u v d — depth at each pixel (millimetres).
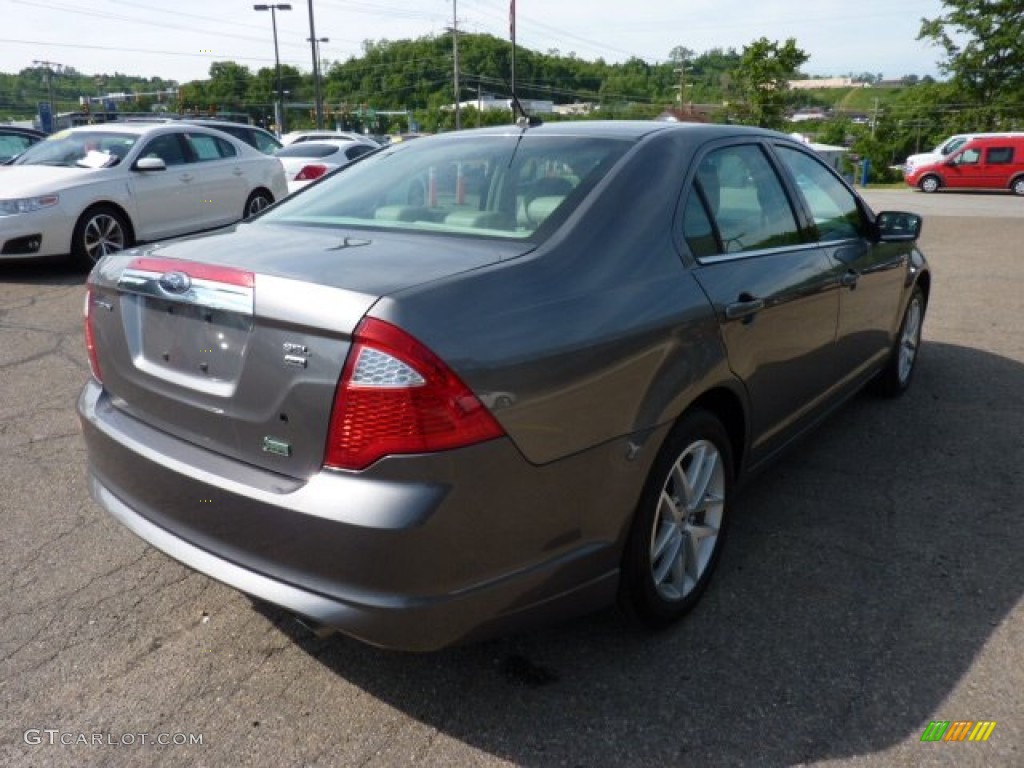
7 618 2922
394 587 2061
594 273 2518
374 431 2023
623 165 2885
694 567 2941
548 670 2664
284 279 2180
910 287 4957
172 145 10156
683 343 2660
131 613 2963
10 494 3846
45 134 14555
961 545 3443
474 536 2111
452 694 2557
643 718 2449
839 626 2889
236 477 2268
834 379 4004
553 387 2234
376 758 2301
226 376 2324
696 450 2869
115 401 2770
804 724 2422
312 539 2104
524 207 2760
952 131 53750
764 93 49719
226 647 2783
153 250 2670
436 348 2035
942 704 2498
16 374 5625
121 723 2432
